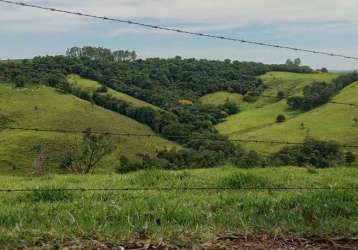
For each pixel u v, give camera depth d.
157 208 8.02
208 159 32.50
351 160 29.58
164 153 38.12
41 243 5.89
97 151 54.88
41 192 10.41
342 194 9.02
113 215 7.72
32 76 108.38
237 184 12.16
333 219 7.48
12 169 68.19
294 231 6.71
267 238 6.43
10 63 112.38
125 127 76.62
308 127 70.56
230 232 6.60
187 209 7.94
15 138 77.38
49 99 96.50
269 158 31.66
